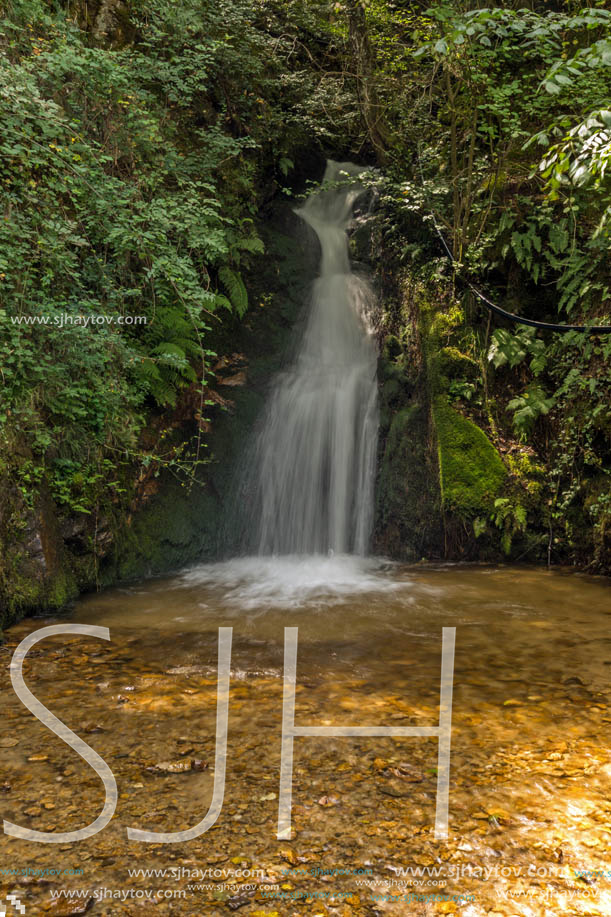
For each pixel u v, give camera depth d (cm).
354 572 738
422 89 992
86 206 673
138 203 663
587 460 712
